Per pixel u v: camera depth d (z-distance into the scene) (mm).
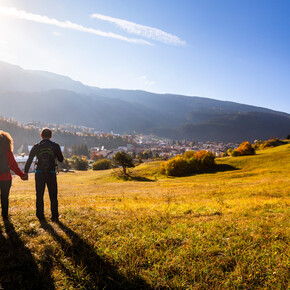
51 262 3365
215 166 59250
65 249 3777
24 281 2908
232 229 4867
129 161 62625
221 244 4055
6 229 4637
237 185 26469
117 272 3148
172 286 2912
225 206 8570
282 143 151750
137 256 3559
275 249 3787
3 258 3396
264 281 2984
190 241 4145
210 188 25375
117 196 18516
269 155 60969
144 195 19672
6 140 5000
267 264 3336
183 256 3568
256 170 48719
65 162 121500
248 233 4586
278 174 39000
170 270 3207
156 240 4211
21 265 3256
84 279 2971
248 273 3131
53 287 2826
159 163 72625
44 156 5207
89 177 70250
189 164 58625
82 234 4480
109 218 5707
